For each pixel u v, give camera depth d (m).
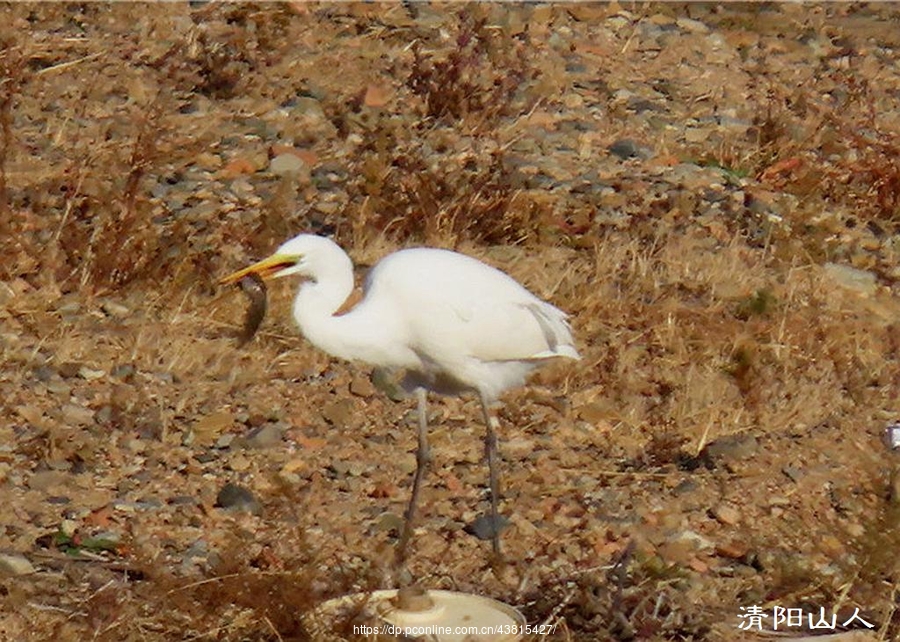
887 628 10.34
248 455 11.83
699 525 11.41
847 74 19.00
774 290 14.45
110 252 13.70
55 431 11.78
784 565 10.79
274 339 13.16
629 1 20.06
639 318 13.79
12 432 11.84
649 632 10.12
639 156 16.77
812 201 16.09
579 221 15.23
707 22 19.92
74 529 10.87
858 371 13.39
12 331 13.00
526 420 12.47
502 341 11.02
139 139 15.34
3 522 10.88
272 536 10.92
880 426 12.77
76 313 13.28
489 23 18.98
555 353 11.35
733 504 11.65
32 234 14.29
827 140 17.16
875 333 14.03
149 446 11.83
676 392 12.76
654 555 10.96
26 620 9.90
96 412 12.16
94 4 18.69
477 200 15.11
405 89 17.58
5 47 17.62
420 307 10.83
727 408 12.69
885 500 11.66
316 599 9.85
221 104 17.14
